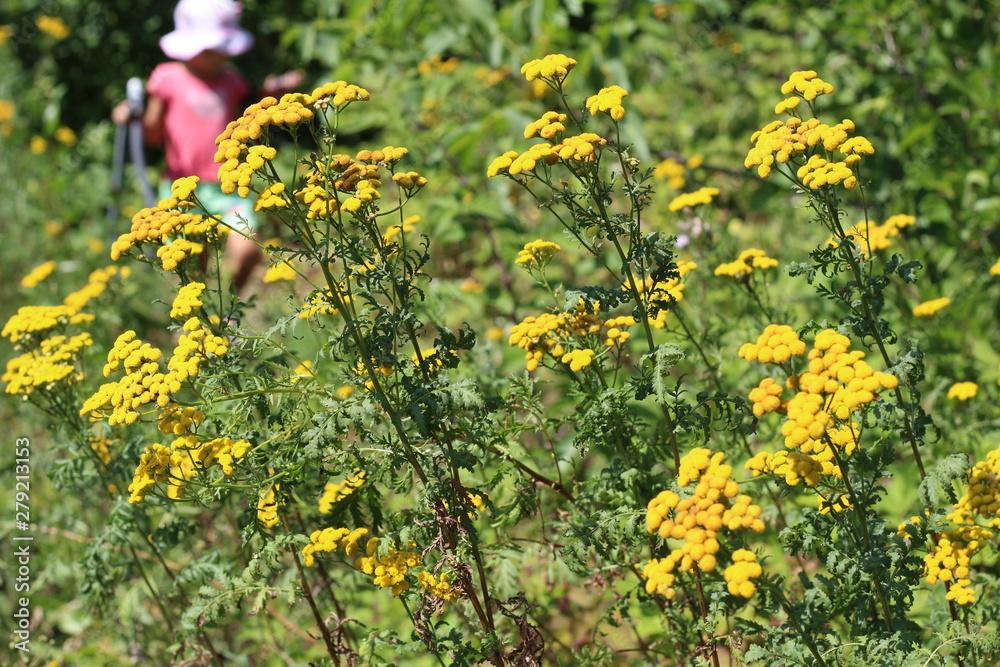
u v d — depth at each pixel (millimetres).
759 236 5789
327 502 2846
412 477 2695
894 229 3848
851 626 2580
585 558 2660
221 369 2764
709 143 6910
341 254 2506
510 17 6145
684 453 3363
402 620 3822
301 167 5066
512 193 6367
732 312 4070
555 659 3346
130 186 9672
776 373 3406
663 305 2633
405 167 5680
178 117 7250
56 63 12016
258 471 2836
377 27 6340
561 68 2537
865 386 2166
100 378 4195
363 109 6188
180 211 2902
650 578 2178
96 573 3229
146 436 3502
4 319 7012
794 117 2738
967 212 5020
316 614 2863
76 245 8008
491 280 5766
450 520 2586
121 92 11945
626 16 6203
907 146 5379
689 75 7480
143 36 12016
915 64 5727
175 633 3340
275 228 7156
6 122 10562
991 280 4820
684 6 6398
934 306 3764
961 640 2406
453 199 5336
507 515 2877
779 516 3273
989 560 3059
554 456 2936
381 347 2566
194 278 3016
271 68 10922
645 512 2602
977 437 3580
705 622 2549
